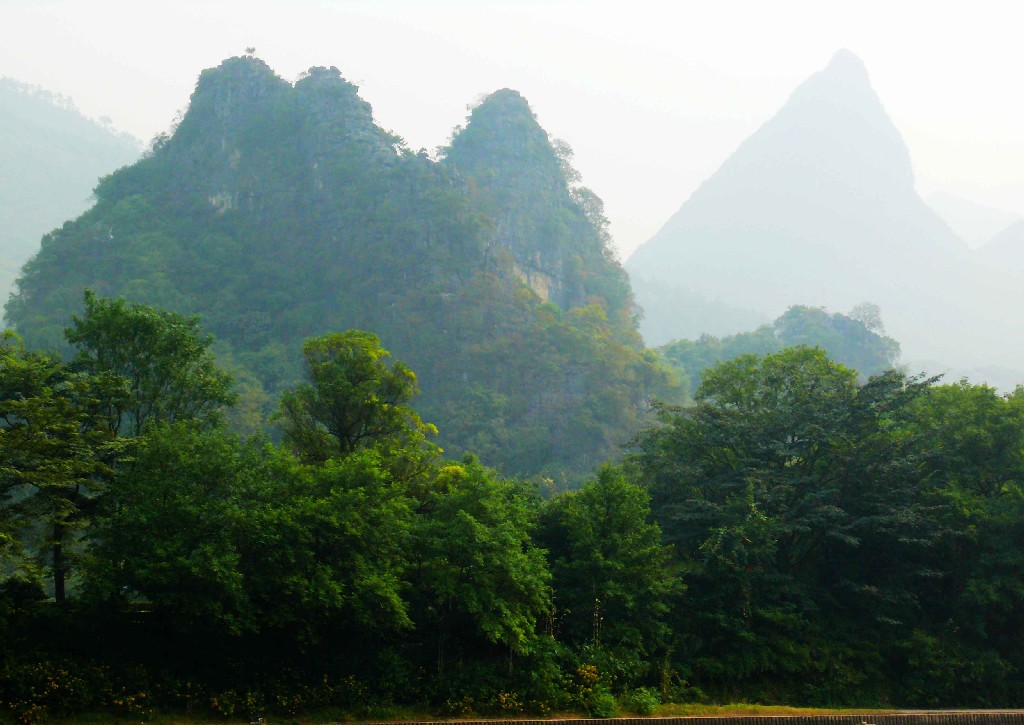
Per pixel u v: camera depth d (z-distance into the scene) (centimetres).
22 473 3128
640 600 4041
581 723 3428
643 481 5169
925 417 5031
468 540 3625
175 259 16688
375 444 4116
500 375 14562
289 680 3406
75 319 3888
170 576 3127
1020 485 4647
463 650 3816
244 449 3825
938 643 4372
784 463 4884
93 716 3025
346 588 3422
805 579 4606
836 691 4200
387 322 15162
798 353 5259
